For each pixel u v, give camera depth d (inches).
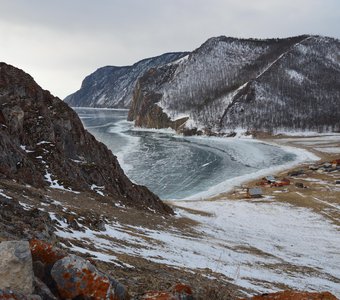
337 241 1766.7
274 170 4547.2
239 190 3575.3
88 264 213.6
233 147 6648.6
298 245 1595.7
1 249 195.0
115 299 212.8
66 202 1060.5
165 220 1473.9
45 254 215.3
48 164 1413.6
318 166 4598.9
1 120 1423.5
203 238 1295.5
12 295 171.5
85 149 1856.5
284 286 818.8
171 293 252.8
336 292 905.5
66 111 1850.4
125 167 4608.8
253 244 1435.8
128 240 845.8
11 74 1705.2
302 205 2748.5
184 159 5221.5
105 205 1282.0
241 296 546.6
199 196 3378.4
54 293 203.8
